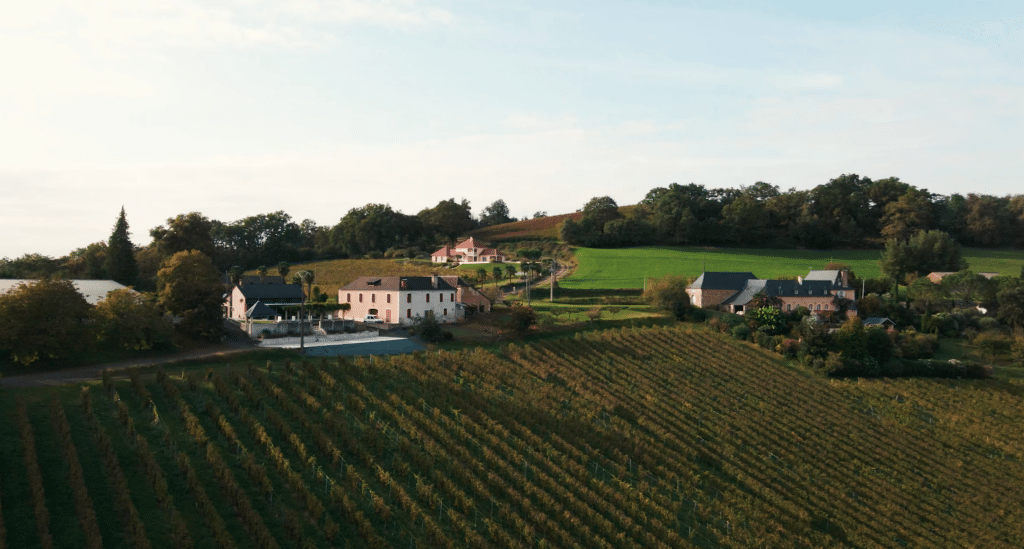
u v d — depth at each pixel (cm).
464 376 7038
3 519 3522
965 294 12000
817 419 7375
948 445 7125
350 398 5678
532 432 5906
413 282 10500
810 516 5434
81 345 6378
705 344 9519
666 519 4906
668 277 11681
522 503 4581
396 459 4803
